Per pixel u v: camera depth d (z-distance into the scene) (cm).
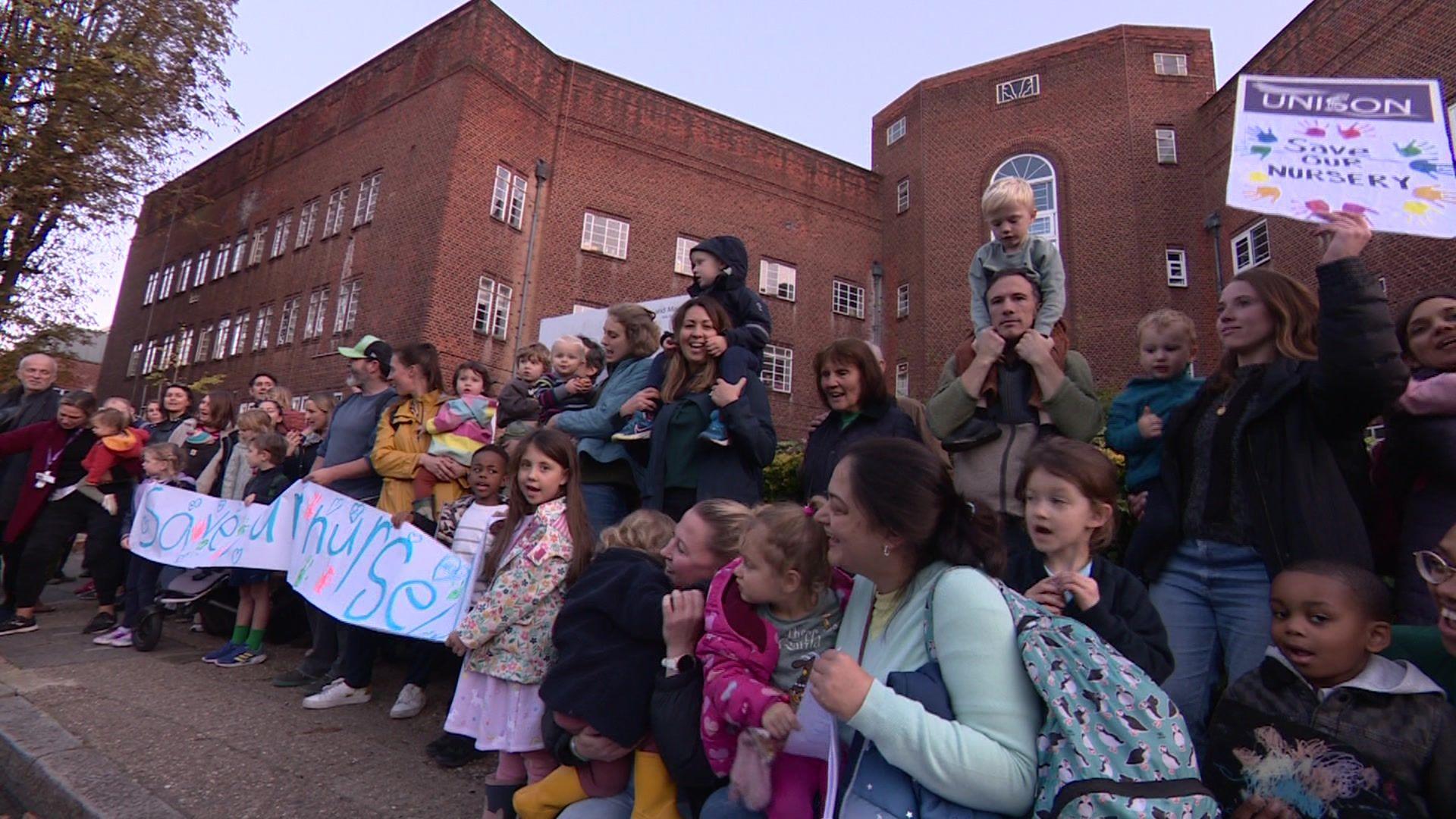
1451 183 234
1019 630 168
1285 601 204
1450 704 192
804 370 2344
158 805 299
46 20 1536
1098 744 152
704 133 2308
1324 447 246
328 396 720
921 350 2255
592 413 434
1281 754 197
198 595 588
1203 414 280
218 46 1827
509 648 308
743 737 203
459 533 435
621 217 2134
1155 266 1934
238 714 425
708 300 389
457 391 525
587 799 256
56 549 637
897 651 185
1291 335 259
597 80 2161
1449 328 276
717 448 367
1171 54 2077
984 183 2234
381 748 380
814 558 210
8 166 1558
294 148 2377
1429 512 248
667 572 264
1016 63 2255
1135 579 223
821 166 2489
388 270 1870
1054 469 219
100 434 662
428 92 1945
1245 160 257
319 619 501
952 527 183
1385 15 1365
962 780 156
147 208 3098
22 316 1680
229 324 2433
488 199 1880
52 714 407
